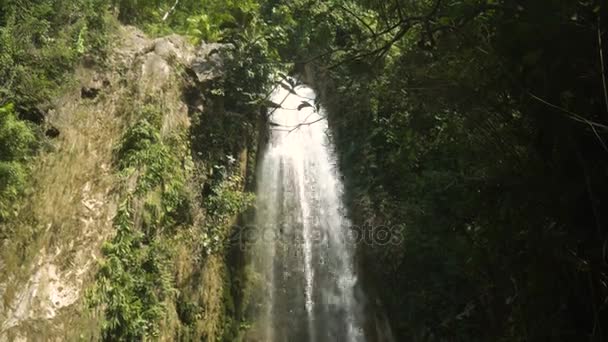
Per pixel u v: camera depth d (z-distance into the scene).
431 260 8.50
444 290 8.37
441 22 4.05
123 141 7.11
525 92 3.35
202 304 7.78
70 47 7.32
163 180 7.23
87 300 5.61
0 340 4.79
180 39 9.58
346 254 10.02
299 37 8.85
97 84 7.45
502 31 3.48
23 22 6.92
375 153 10.02
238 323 8.61
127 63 8.06
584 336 3.50
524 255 3.99
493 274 5.15
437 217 7.17
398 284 9.06
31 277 5.38
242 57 9.26
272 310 9.16
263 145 10.55
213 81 9.20
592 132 3.25
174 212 7.48
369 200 9.87
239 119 9.42
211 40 10.96
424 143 6.87
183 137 8.23
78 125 6.86
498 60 3.58
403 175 9.25
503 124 4.00
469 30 3.84
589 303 3.46
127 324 5.80
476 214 4.59
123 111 7.50
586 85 3.25
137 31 9.14
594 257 3.29
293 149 11.25
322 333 9.37
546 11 3.20
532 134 3.66
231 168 9.05
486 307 7.30
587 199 3.29
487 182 3.92
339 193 10.55
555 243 3.41
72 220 6.04
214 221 8.37
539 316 3.82
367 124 10.34
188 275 7.52
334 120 11.09
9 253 5.36
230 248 8.91
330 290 9.82
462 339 7.70
